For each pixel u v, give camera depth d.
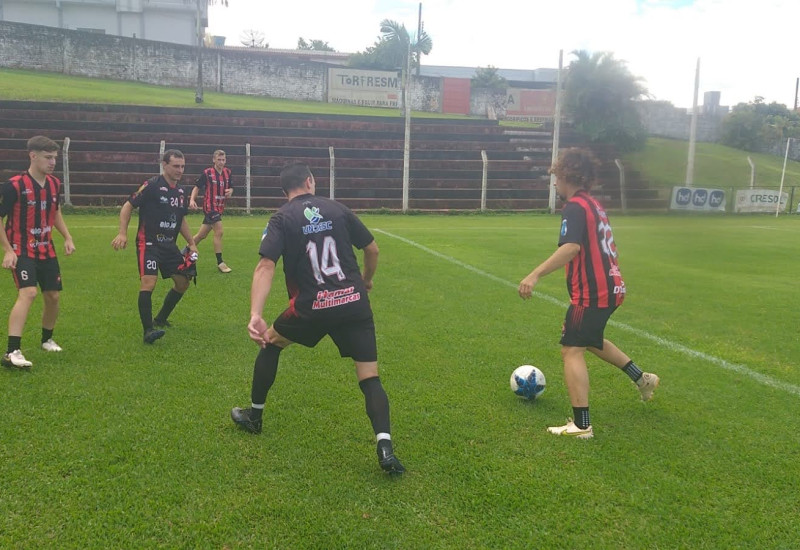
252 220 17.73
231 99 30.92
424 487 3.23
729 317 7.16
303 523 2.89
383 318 6.73
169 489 3.12
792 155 35.28
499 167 23.88
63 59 30.88
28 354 5.09
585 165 3.81
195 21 37.16
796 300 8.17
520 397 4.44
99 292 7.49
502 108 36.59
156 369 4.86
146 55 32.12
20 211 4.84
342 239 3.48
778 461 3.60
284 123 23.83
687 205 23.94
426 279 9.05
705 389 4.79
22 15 35.38
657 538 2.85
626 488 3.27
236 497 3.08
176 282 5.99
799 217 24.17
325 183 21.53
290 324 3.50
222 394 4.39
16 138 19.78
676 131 33.97
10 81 25.92
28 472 3.22
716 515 3.04
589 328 3.84
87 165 19.64
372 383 3.42
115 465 3.32
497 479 3.32
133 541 2.72
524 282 3.68
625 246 13.83
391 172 22.55
